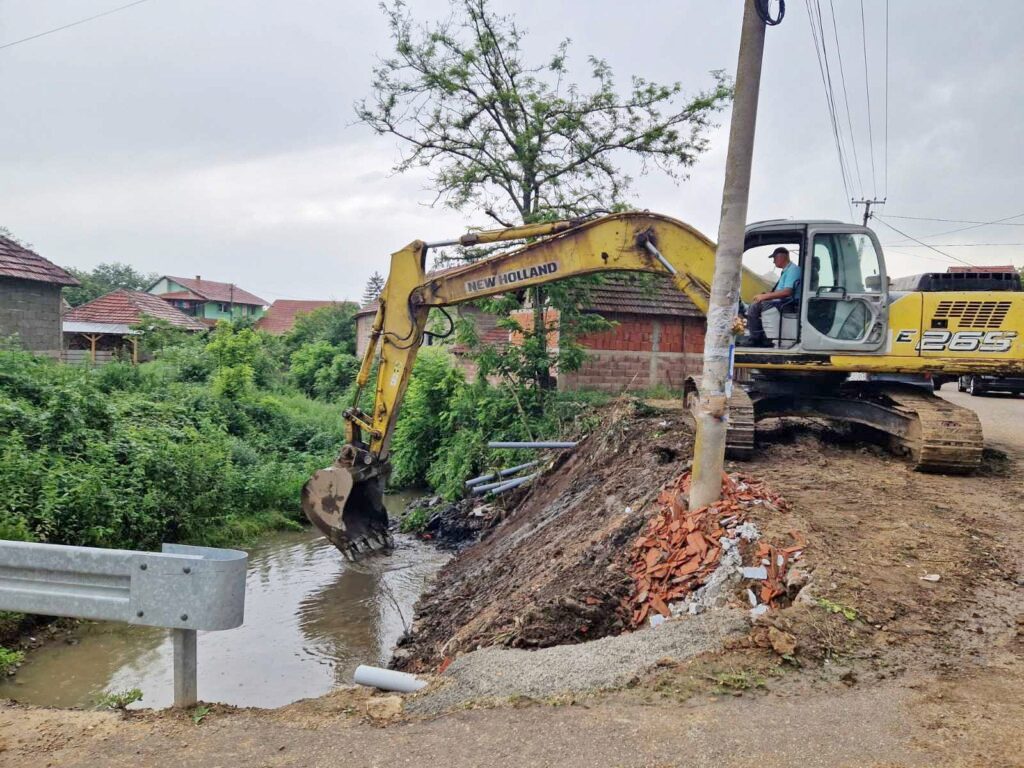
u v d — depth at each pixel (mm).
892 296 9992
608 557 7137
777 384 11055
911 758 3707
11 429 12680
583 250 10188
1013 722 4074
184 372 25641
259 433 20906
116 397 17656
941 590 5816
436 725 4207
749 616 5359
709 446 6754
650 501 8086
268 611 10336
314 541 14516
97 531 10945
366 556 11117
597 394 19094
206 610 4320
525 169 18672
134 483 12695
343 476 10836
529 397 18141
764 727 4031
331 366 37594
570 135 18719
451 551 13641
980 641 5152
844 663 4836
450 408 19641
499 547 11383
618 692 4523
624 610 6145
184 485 13711
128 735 4152
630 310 21328
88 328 35812
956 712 4195
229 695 7676
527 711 4324
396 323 11016
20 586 4555
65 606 4469
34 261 22922
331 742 4035
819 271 10156
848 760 3691
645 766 3662
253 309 81375
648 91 18375
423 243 10859
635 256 9984
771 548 6086
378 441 11195
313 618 10039
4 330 21594
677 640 5137
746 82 6160
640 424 12320
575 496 11258
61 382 15688
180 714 4426
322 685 7930
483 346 18547
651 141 18656
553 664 4980
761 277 10703
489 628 7258
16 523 9992
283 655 8766
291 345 48719
